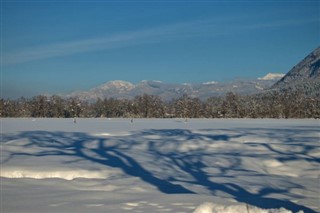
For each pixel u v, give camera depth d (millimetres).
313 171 14617
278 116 103750
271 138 27672
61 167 13750
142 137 29250
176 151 20328
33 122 63812
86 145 22562
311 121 74125
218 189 11141
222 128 43531
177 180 12398
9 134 31641
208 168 14828
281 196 10312
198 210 7750
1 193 9992
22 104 113312
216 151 20250
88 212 8102
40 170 13172
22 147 20422
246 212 7574
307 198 10039
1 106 109312
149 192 10438
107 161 15867
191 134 32562
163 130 38938
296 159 16781
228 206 7852
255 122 67188
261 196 10297
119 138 28078
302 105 105375
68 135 30969
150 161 16125
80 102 115188
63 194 9961
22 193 10031
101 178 12578
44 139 26344
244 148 21453
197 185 11609
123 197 9688
